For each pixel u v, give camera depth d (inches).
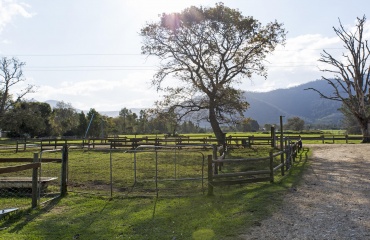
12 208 358.6
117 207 373.7
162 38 1322.6
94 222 319.0
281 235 265.7
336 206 350.6
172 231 285.4
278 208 344.8
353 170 618.8
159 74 1327.5
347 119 3002.0
